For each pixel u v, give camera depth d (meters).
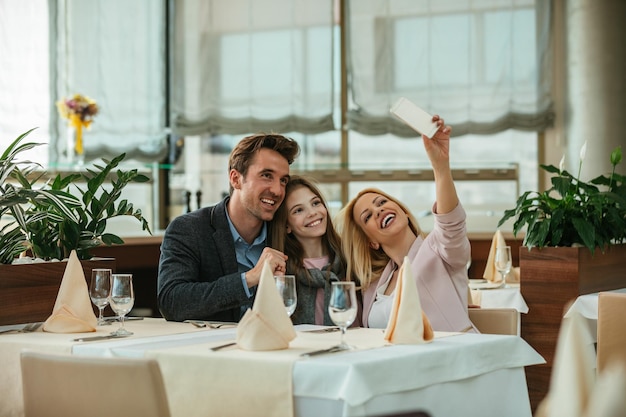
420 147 8.70
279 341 2.25
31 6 7.67
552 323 4.07
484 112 8.53
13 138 7.46
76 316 2.73
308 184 3.33
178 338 2.54
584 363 1.22
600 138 7.95
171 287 3.11
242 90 8.77
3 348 2.57
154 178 7.91
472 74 8.56
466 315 3.04
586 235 4.02
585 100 8.02
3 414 2.57
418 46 8.63
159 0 8.62
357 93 8.69
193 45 8.73
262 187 3.21
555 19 8.48
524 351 2.47
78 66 8.09
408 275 2.38
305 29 8.76
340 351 2.21
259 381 2.09
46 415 1.98
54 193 3.04
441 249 3.10
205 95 8.72
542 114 8.45
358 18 8.71
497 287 4.70
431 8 8.61
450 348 2.27
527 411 2.47
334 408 2.00
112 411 1.88
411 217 3.27
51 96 7.79
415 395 2.13
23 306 2.91
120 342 2.47
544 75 8.48
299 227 3.27
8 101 7.45
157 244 6.21
